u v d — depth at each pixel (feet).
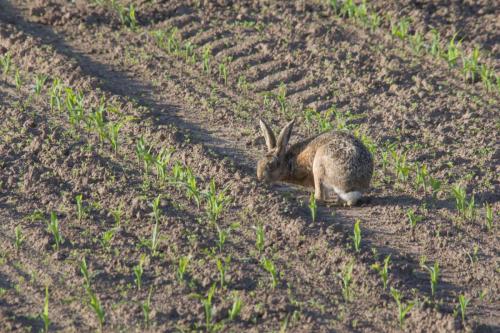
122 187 92.27
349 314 71.26
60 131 105.29
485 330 69.41
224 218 87.51
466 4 150.10
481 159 103.04
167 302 71.67
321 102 116.88
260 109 116.16
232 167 98.07
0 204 87.61
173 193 92.53
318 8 146.20
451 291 76.33
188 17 141.69
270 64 127.44
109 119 109.50
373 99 118.21
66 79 118.93
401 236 86.02
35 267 76.28
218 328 67.87
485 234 86.58
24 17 143.13
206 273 75.92
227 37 135.85
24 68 123.65
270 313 70.33
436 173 99.71
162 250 80.33
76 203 88.48
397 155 103.60
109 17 142.92
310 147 93.66
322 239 82.58
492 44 136.46
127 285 73.67
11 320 68.08
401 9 145.38
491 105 118.11
